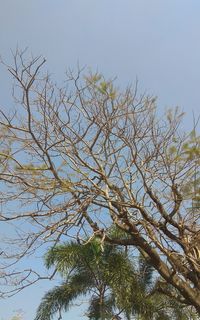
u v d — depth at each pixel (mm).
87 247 18797
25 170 13906
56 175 13961
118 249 19547
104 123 14484
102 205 14484
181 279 14766
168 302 19656
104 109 14523
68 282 20047
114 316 19500
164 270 14727
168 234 14672
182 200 14633
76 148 14336
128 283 19250
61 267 19031
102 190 14250
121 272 19266
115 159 14641
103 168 14594
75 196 14086
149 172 14805
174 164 14805
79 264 19578
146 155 14867
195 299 14508
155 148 14867
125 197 14586
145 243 14633
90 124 14375
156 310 19531
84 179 14266
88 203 14047
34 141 13953
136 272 19750
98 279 19672
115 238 16031
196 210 15055
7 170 13883
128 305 19266
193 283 14547
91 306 20016
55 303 19938
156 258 14727
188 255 14227
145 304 19250
